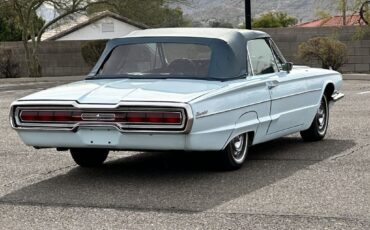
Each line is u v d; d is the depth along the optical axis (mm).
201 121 7887
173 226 6527
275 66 9820
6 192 8047
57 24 35969
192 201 7434
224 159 8734
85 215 6977
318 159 9680
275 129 9594
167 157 10102
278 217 6758
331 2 31641
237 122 8617
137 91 8195
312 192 7727
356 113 14828
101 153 9477
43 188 8227
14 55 35312
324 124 11367
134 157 10203
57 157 10266
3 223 6754
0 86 28531
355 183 8125
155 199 7559
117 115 7875
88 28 45531
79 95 8227
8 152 10750
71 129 8047
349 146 10727
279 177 8531
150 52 9266
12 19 35281
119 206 7301
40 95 8414
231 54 9008
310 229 6363
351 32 31031
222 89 8328
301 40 31969
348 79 26953
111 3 32625
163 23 37031
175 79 8836
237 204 7266
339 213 6859
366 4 30422
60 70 35688
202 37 9156
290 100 9859
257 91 9008
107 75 9250
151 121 7770
